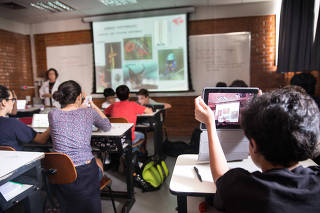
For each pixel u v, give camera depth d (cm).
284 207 45
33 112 369
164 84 442
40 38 493
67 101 146
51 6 395
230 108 98
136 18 437
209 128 72
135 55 447
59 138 138
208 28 417
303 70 298
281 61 339
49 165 134
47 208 186
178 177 98
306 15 291
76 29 472
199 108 74
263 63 407
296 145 46
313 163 105
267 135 47
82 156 141
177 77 435
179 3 397
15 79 470
